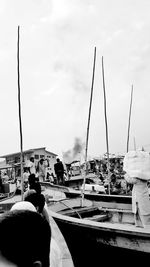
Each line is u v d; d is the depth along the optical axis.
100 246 5.55
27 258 0.85
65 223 5.96
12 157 33.31
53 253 2.17
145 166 5.84
